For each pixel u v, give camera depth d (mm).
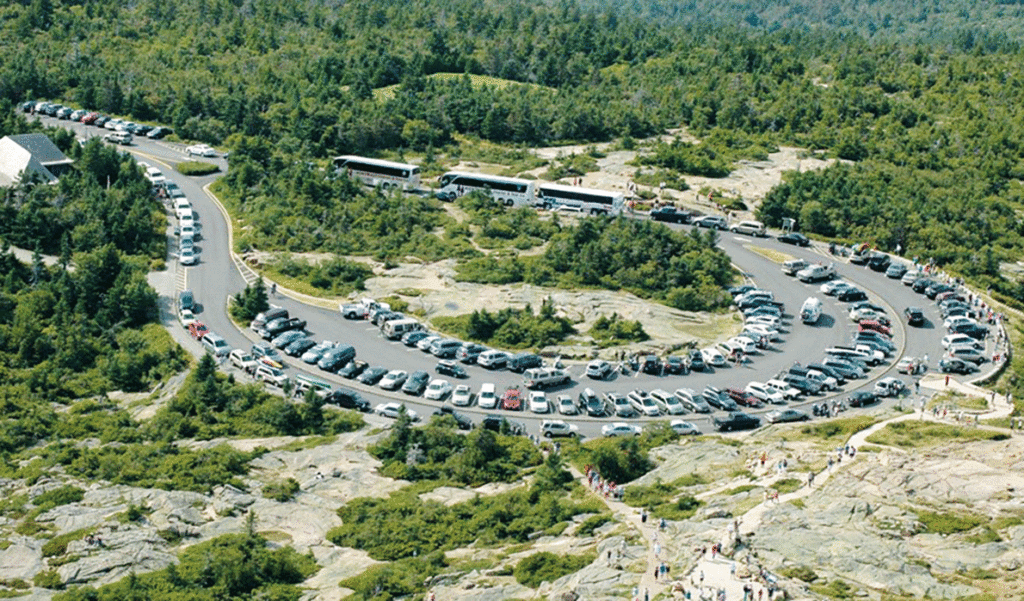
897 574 132375
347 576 142500
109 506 157750
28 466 171000
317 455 174125
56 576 140875
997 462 158125
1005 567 132750
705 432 186000
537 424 188625
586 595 131250
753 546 139750
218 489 162875
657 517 151000
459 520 155375
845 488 152625
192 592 137000
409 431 178125
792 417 187500
